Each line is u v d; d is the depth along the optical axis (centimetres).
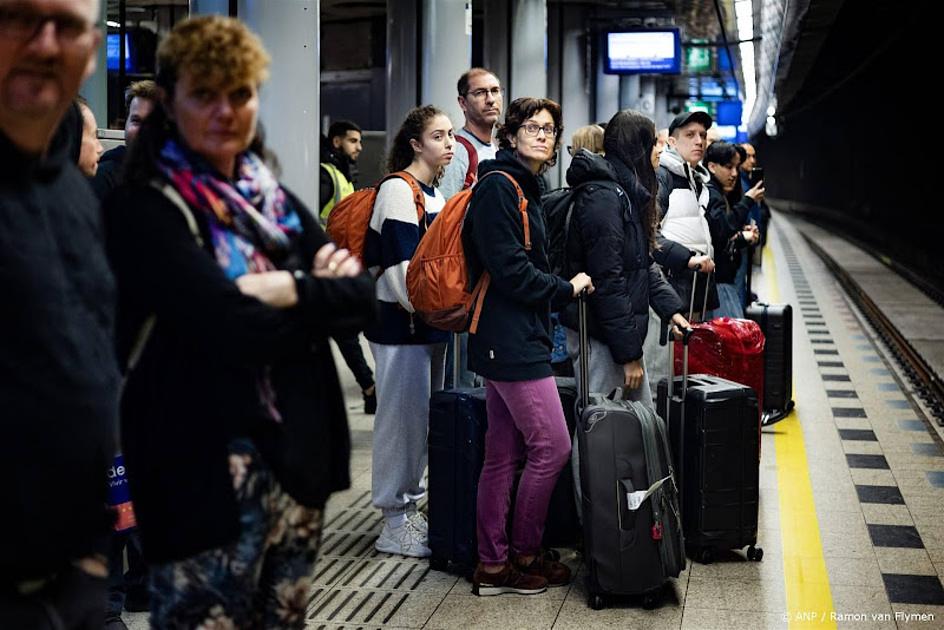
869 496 591
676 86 3400
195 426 211
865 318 1462
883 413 820
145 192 211
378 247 473
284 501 221
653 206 468
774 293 1783
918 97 3847
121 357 215
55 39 178
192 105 211
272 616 229
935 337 1298
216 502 211
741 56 2798
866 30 2802
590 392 470
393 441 480
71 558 186
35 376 178
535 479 425
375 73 2003
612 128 465
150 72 1138
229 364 212
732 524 470
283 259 224
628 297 450
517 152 420
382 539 488
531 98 416
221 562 215
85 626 196
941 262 2362
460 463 448
